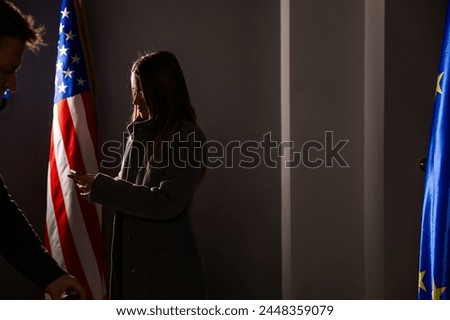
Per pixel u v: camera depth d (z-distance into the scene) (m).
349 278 2.78
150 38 2.98
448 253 1.83
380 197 2.62
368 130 2.71
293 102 2.69
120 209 1.89
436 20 2.59
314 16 2.68
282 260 2.87
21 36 1.13
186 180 1.88
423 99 2.60
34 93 3.01
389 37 2.56
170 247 1.90
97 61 2.96
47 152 3.04
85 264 2.73
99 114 2.98
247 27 2.96
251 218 3.02
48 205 2.78
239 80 2.97
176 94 1.97
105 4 2.96
